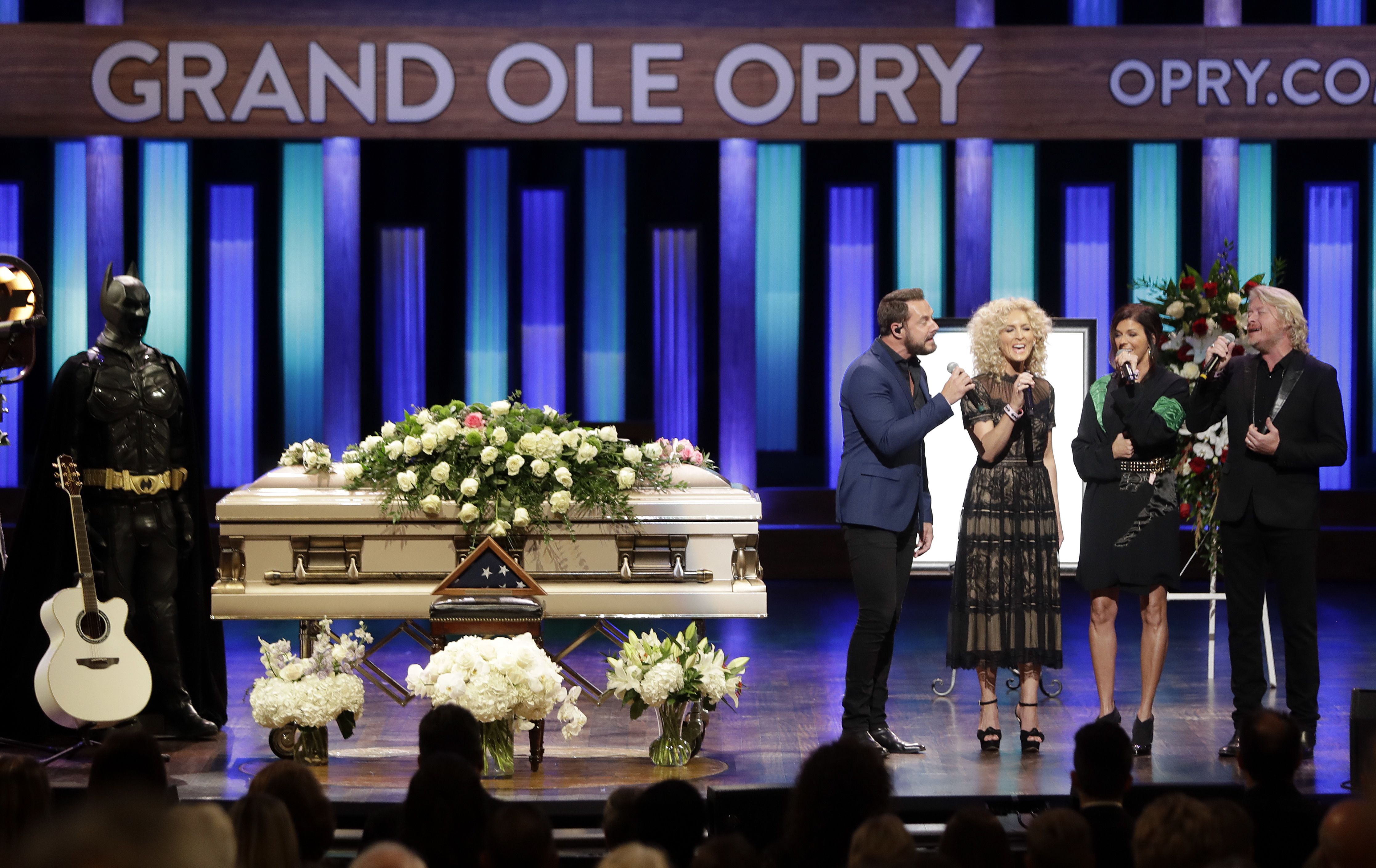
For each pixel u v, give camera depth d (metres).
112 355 15.12
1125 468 14.20
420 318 32.09
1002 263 31.61
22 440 30.59
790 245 32.09
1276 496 14.12
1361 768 12.24
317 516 13.86
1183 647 21.47
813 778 7.89
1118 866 8.32
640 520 14.01
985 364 14.55
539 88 27.62
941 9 30.64
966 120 27.75
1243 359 14.66
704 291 32.41
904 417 14.36
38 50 27.30
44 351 30.64
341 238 29.20
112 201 29.08
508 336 32.19
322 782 12.97
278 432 31.61
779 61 27.67
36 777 7.55
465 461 13.98
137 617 15.20
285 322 31.41
